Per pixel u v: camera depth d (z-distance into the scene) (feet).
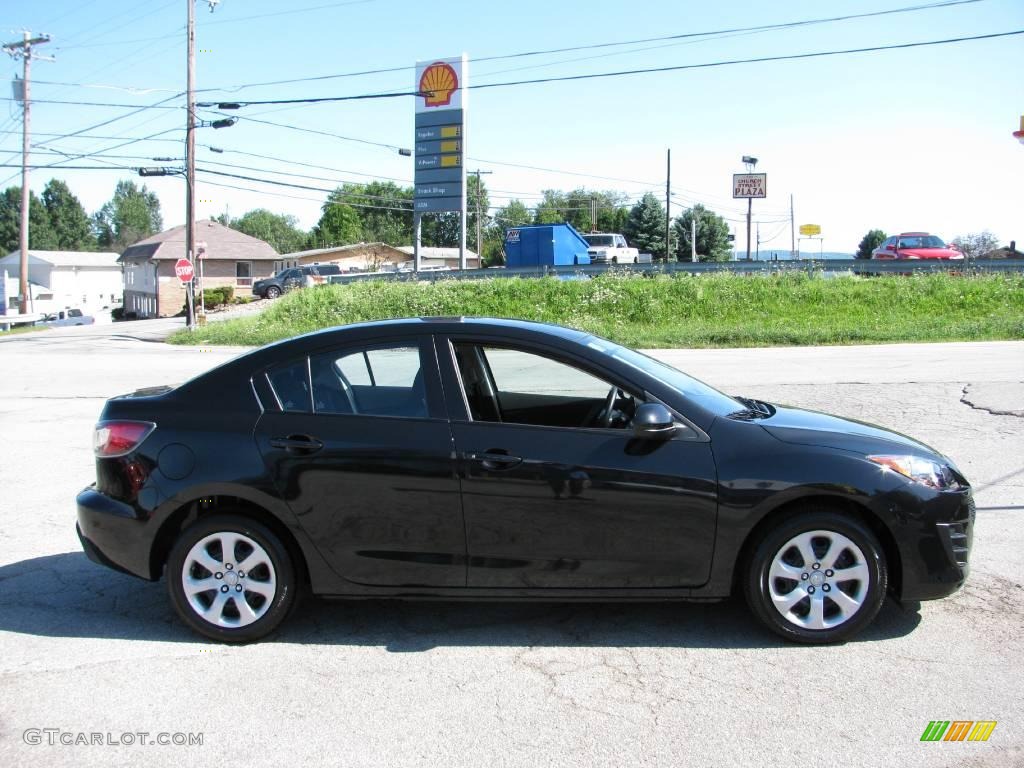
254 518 14.37
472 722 11.55
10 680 13.05
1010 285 83.56
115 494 14.65
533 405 14.99
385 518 14.03
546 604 15.85
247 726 11.57
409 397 14.48
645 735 11.12
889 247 104.73
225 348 81.87
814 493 13.51
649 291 87.40
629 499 13.62
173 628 15.07
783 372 46.93
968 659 13.14
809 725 11.29
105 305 259.80
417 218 139.44
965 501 13.99
